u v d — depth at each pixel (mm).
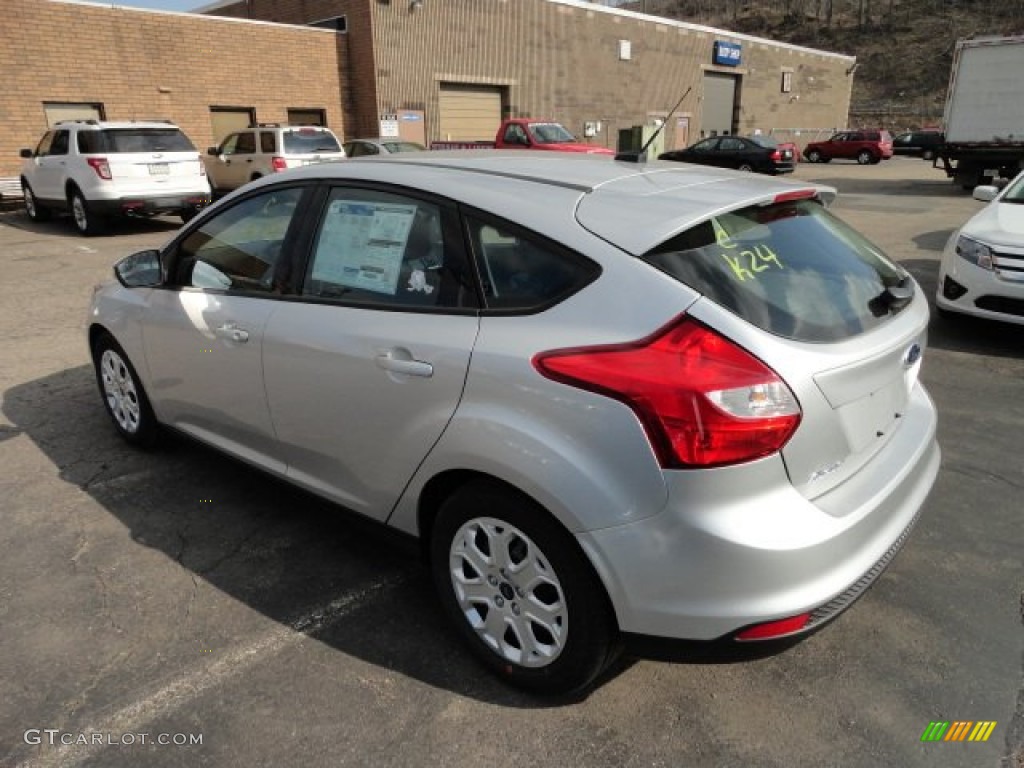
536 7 24016
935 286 8367
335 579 3090
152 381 3807
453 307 2432
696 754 2238
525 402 2172
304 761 2217
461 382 2316
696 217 2217
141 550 3281
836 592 2086
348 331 2670
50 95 15891
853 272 2543
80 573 3113
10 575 3094
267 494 3768
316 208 2961
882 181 23984
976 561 3195
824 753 2240
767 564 1986
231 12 24562
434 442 2410
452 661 2619
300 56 19719
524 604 2352
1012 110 18297
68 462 4105
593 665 2260
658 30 28766
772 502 2020
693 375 1951
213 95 18312
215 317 3238
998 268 6016
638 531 2031
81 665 2592
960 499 3705
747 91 34562
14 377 5469
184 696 2457
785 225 2541
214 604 2922
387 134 20922
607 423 2029
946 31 67250
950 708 2406
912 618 2840
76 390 5199
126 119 17047
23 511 3594
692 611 2037
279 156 15031
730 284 2125
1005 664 2600
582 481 2064
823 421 2090
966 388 5262
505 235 2363
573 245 2221
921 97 60281
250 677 2541
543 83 24859
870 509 2201
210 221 3439
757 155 24578
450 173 2680
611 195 2389
